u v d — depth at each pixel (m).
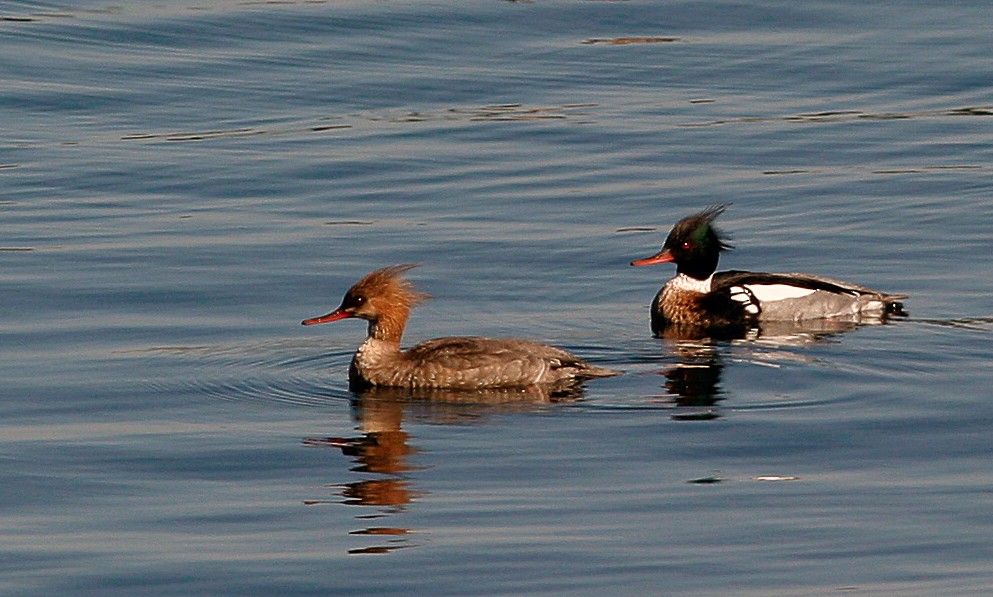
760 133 30.72
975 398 17.42
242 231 24.83
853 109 32.28
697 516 14.16
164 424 16.78
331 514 14.27
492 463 15.51
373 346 18.38
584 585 12.79
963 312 21.34
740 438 16.20
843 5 39.47
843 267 23.86
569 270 23.50
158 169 28.16
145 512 14.37
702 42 36.66
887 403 17.31
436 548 13.48
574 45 36.38
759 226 25.80
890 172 28.36
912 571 13.00
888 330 20.56
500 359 17.97
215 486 15.01
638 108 32.34
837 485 14.89
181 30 36.84
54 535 13.86
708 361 19.25
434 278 22.84
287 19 37.81
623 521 14.04
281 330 20.33
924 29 37.59
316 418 17.00
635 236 25.03
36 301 21.27
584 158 29.23
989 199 26.75
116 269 22.73
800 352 19.70
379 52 35.75
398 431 16.50
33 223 25.06
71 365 18.72
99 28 36.75
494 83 33.88
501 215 26.02
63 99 32.22
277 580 12.91
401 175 28.14
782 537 13.69
